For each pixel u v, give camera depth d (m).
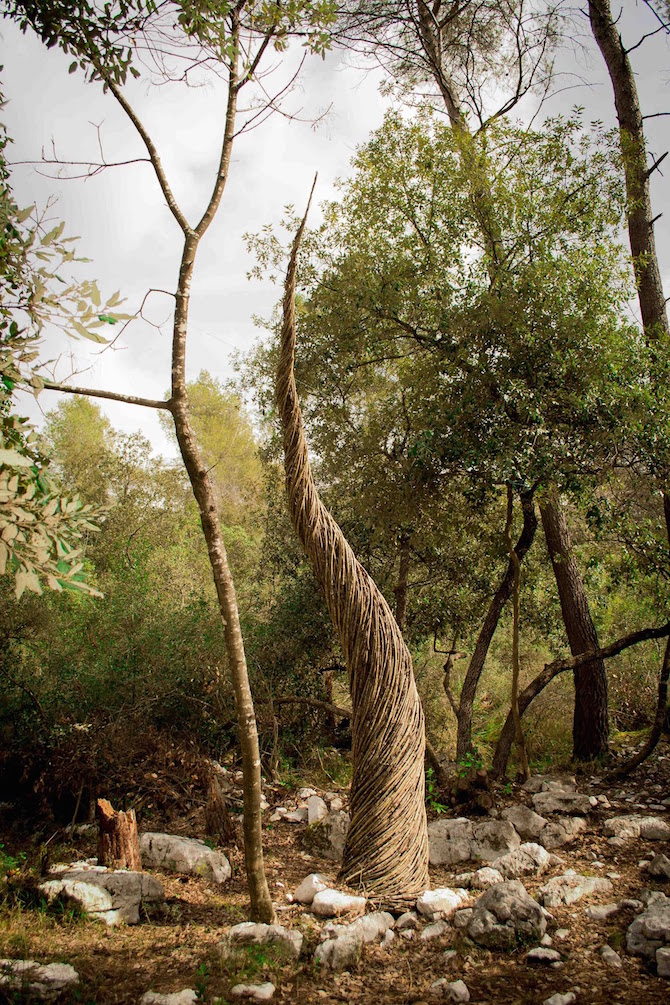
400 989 3.71
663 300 8.32
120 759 6.41
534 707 9.46
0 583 7.08
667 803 6.51
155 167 4.07
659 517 8.05
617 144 7.43
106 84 4.02
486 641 7.66
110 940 4.09
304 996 3.60
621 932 4.18
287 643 8.77
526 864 5.31
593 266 6.66
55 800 6.20
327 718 8.88
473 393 6.70
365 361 8.34
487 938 4.10
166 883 5.02
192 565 10.59
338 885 4.83
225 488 15.09
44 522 2.94
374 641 5.08
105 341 3.31
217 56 4.16
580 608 8.23
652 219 8.48
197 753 7.05
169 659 7.59
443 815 6.62
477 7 10.38
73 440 16.73
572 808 6.52
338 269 8.04
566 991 3.58
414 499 7.25
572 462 6.70
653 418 6.54
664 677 7.17
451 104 10.02
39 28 3.96
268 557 9.88
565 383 6.64
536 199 7.12
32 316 3.22
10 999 3.32
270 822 6.52
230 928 4.25
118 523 10.26
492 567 8.90
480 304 6.77
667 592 8.03
